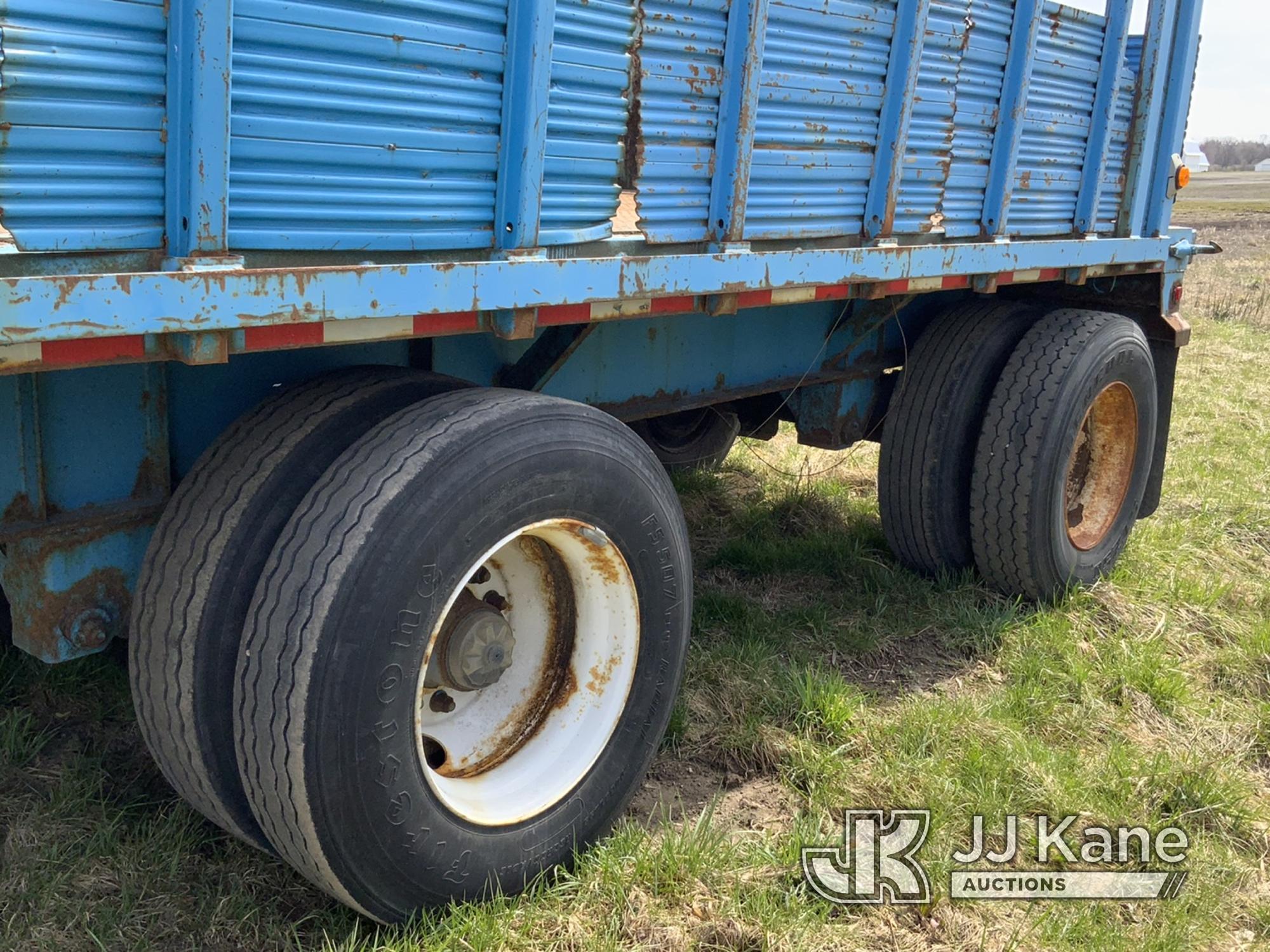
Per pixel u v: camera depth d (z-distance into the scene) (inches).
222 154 74.5
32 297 67.1
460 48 87.3
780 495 231.3
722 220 113.3
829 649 164.4
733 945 104.1
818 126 122.0
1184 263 210.5
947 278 149.1
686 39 104.5
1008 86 150.1
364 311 83.7
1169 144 195.6
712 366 147.9
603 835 114.6
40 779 116.0
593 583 109.8
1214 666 171.8
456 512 91.3
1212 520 232.1
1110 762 139.3
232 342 79.4
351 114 82.3
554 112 94.3
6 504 88.0
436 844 96.7
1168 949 108.3
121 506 96.1
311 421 97.6
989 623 171.8
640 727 115.0
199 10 70.8
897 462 179.9
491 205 94.3
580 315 103.4
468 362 120.3
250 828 98.4
